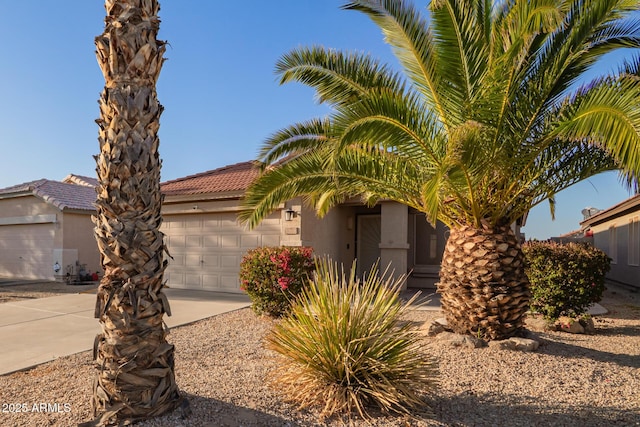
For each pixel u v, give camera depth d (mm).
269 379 4699
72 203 17094
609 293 15531
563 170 6543
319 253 12852
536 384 4957
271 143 7625
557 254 8422
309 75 6711
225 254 13125
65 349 6488
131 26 3492
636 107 4156
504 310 6484
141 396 3469
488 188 6453
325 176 6703
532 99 5957
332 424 3752
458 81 5590
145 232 3531
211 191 12867
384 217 13211
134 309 3447
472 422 3934
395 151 6320
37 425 3637
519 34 5066
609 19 5504
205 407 3889
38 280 16938
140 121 3539
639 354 6535
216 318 9156
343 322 4312
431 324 7102
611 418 4074
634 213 16125
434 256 14352
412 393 4160
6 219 18172
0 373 5285
